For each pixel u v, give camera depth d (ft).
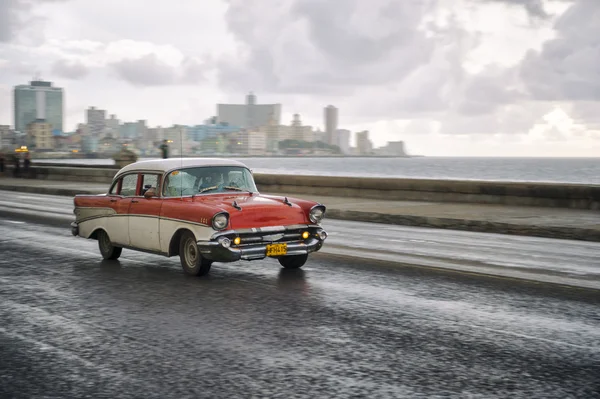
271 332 20.49
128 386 15.83
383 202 72.74
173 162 31.99
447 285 27.91
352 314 22.77
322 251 38.42
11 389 15.71
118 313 23.29
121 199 33.40
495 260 35.14
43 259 35.50
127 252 37.91
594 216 56.03
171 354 18.34
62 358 18.12
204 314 22.94
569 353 18.30
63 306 24.47
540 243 43.27
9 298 25.89
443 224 54.54
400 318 22.18
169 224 30.37
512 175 507.30
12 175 142.10
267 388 15.58
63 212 64.90
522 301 24.80
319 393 15.24
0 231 48.67
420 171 611.47
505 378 16.24
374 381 16.03
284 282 28.60
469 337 19.89
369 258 35.50
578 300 24.98
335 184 83.25
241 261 34.06
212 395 15.15
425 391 15.35
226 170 32.17
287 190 89.04
